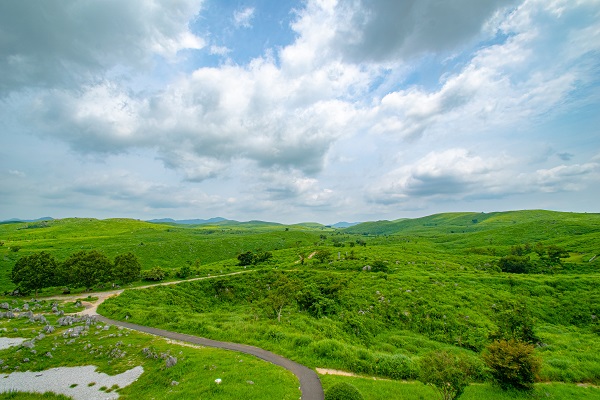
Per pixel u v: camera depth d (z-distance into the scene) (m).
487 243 196.50
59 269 78.00
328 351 34.59
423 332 55.84
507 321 43.75
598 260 103.38
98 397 25.38
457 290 70.19
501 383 30.00
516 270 100.69
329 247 154.25
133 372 30.14
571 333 52.94
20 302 66.44
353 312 61.91
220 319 54.53
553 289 70.75
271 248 191.12
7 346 37.41
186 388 25.27
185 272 98.25
